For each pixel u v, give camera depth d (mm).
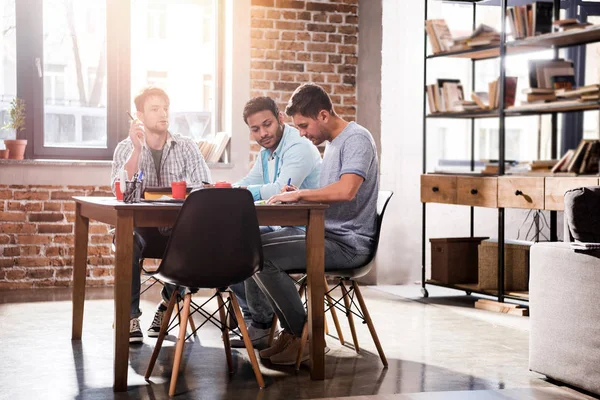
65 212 5809
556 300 3262
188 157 4547
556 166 5031
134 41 6066
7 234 5699
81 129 5973
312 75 6352
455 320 4750
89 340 4027
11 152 5688
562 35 4902
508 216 6594
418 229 6371
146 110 4422
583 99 4828
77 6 5914
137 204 3115
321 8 6355
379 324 4598
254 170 4207
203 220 3027
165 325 3289
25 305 5012
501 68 5324
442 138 6516
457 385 3254
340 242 3535
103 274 5918
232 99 6125
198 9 6203
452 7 6441
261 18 6203
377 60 6219
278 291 3461
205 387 3178
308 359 3660
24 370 3404
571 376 3166
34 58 5824
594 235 3188
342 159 3580
